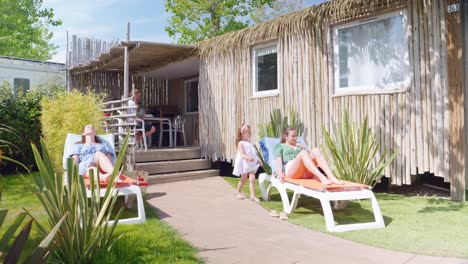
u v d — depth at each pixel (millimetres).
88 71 12062
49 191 2906
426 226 4293
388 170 6348
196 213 5223
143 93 13906
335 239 3957
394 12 6344
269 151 6160
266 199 6121
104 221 3439
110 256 3205
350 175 6031
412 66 6047
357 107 6770
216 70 9531
